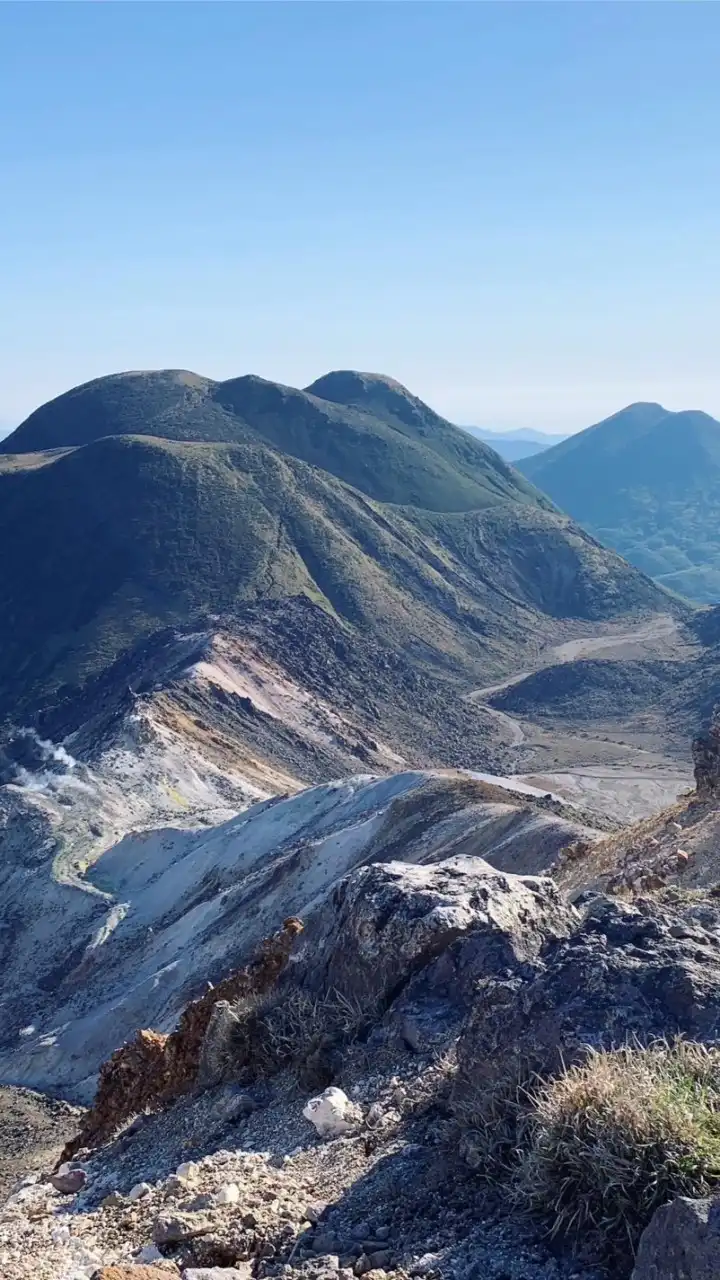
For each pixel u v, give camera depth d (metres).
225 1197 8.79
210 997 16.12
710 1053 7.35
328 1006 12.21
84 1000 60.56
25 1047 54.03
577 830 48.59
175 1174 10.12
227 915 59.47
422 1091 9.59
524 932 11.55
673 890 15.14
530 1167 7.10
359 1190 8.24
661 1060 7.30
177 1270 7.68
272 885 59.62
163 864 75.56
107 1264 8.43
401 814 60.03
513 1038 8.26
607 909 9.50
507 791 61.72
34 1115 45.78
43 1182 12.36
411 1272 6.84
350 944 12.57
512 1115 7.79
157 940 62.66
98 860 79.31
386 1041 10.98
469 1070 8.45
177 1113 12.57
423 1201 7.75
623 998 8.15
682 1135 6.55
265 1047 12.34
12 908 75.06
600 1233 6.50
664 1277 5.66
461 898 12.20
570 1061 7.78
